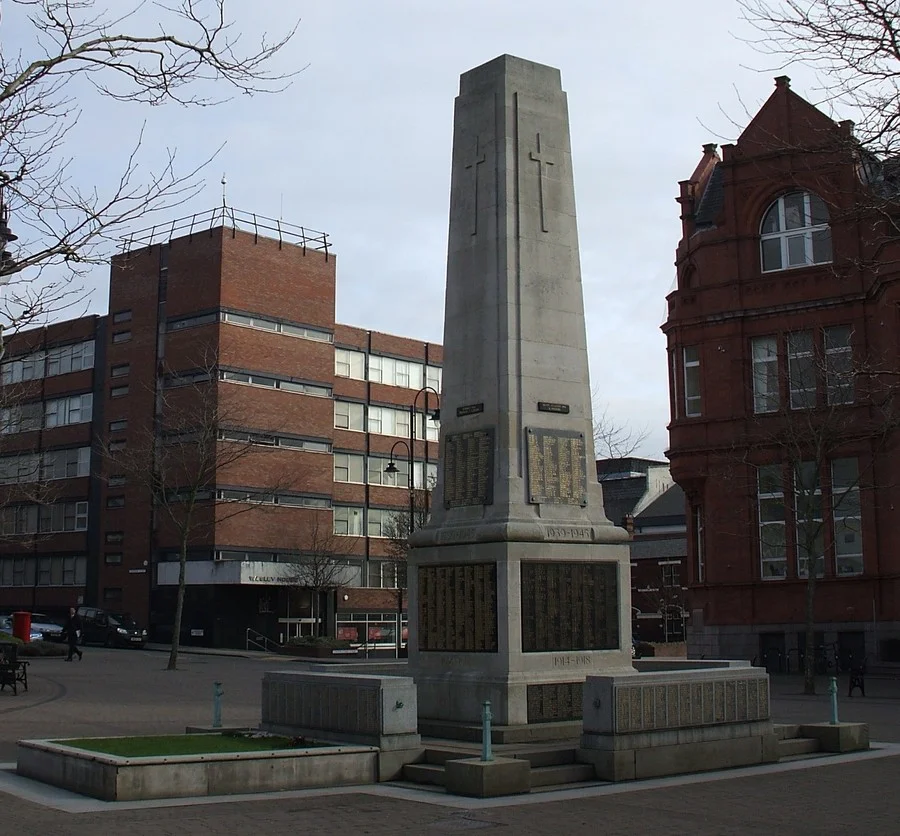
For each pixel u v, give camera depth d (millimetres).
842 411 38000
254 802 14469
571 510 19281
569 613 18750
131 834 12172
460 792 15102
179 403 64438
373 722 16828
